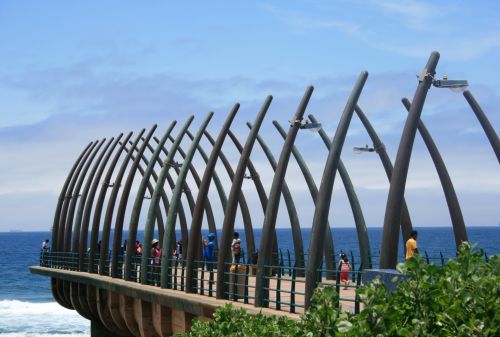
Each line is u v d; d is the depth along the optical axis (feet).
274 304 65.92
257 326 30.25
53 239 135.13
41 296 284.82
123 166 104.88
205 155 106.52
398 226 50.93
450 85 52.54
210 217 113.91
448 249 431.84
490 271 19.70
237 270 71.00
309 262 54.39
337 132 56.08
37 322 208.13
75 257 120.06
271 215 62.59
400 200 51.06
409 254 60.23
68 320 210.79
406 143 51.75
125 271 94.17
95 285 101.19
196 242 76.38
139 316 83.87
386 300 19.07
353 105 56.44
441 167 68.95
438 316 17.79
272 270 100.32
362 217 83.41
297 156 90.43
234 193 69.26
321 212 54.85
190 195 118.62
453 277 18.97
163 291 77.61
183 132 89.40
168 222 82.07
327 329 21.06
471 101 65.67
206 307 63.36
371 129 76.74
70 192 132.16
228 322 33.35
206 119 83.10
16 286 320.91
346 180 83.92
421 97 52.31
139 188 93.97
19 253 567.18
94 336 116.47
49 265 136.67
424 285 18.71
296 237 92.79
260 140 94.27
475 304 17.83
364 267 82.43
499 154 64.75
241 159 69.56
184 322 69.67
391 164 76.18
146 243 88.58
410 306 18.81
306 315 23.67
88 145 130.82
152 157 93.81
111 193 104.73
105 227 104.78
